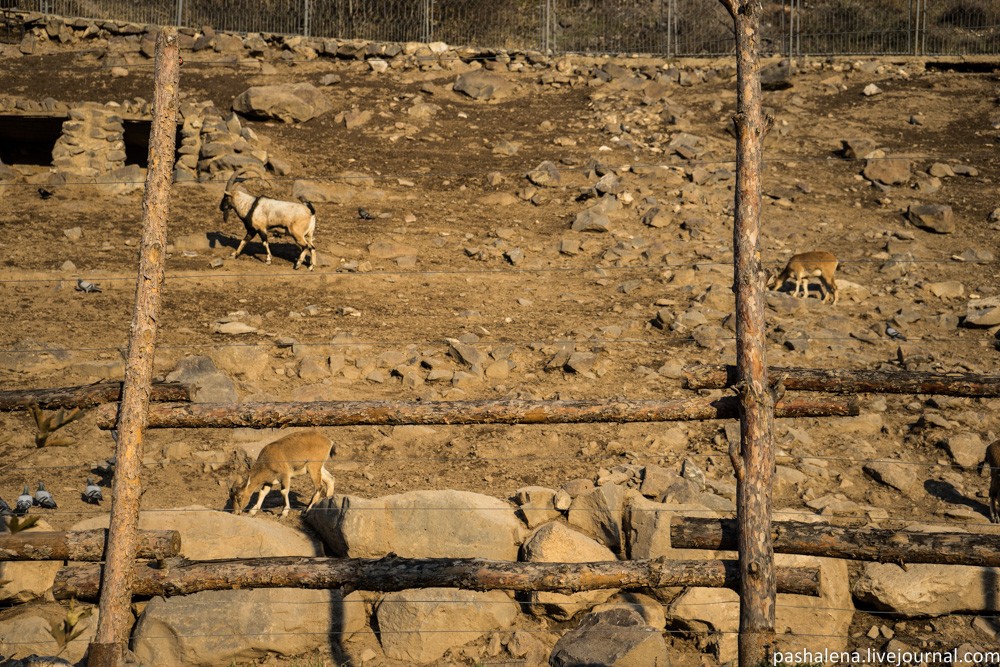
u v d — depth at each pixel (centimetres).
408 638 2486
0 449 3484
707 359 4375
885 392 1945
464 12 10238
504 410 1884
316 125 8006
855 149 7344
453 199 6756
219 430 3684
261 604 2439
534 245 6022
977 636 2602
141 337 1766
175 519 2623
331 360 4231
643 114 8206
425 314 4978
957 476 3403
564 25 10250
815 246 6041
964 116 8119
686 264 5669
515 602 2623
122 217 6266
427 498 2736
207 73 8931
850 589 2702
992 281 5466
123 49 9275
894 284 5425
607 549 2738
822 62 9294
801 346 4491
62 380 4009
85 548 1761
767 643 1711
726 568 1800
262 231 5609
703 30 9906
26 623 2369
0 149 8044
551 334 4725
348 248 5884
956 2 10031
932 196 6738
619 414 1869
